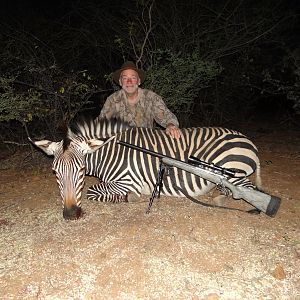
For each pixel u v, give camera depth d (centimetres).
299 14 489
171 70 378
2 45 407
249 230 210
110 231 205
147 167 237
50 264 180
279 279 174
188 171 220
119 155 238
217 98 510
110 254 186
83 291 164
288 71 506
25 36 411
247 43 461
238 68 506
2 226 218
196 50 415
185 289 166
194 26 472
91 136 237
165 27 446
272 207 209
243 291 166
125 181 238
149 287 167
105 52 495
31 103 323
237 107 588
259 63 531
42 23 484
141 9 452
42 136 353
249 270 179
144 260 181
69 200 203
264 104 694
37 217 227
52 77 356
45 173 314
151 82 366
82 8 495
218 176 215
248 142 236
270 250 194
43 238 202
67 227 211
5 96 319
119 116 263
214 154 232
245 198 213
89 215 223
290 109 608
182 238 199
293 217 231
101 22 470
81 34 477
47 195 262
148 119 278
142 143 239
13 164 341
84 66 481
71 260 183
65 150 207
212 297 161
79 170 206
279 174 310
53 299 160
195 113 520
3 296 162
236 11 478
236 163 230
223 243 198
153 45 452
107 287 167
